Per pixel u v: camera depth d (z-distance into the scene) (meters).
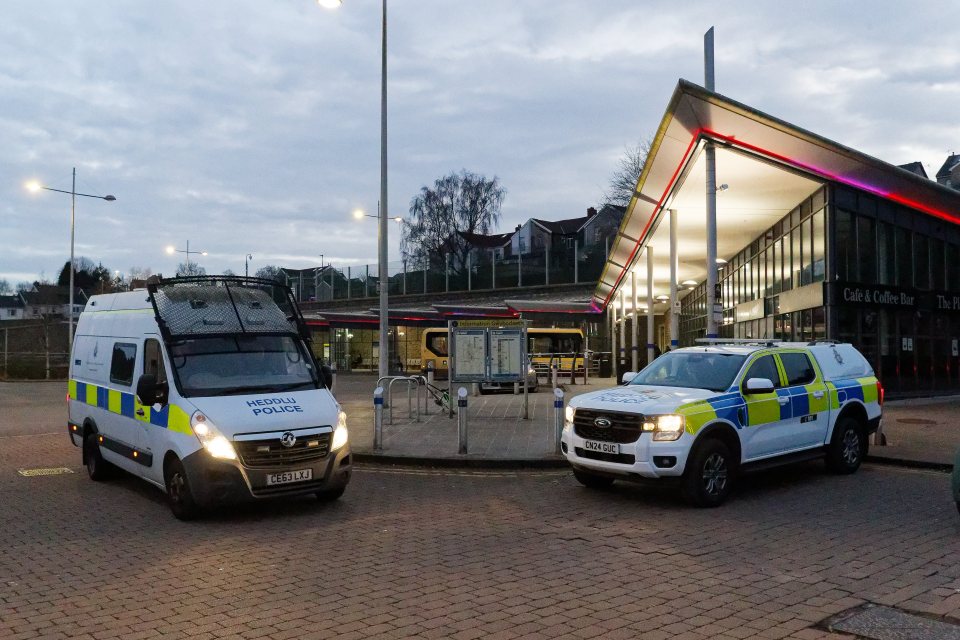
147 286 9.55
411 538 7.20
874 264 20.64
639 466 8.38
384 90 18.97
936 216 22.36
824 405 10.22
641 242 28.53
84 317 11.59
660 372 10.01
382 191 18.78
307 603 5.36
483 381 16.94
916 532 7.29
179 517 8.05
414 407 20.05
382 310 18.94
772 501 8.82
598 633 4.77
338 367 46.91
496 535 7.29
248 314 9.45
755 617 5.02
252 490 7.78
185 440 7.86
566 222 70.00
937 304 22.16
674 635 4.73
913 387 21.41
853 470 10.69
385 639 4.69
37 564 6.41
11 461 12.28
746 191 20.62
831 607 5.20
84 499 9.21
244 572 6.12
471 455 11.85
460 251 64.75
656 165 19.20
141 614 5.16
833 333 19.31
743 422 9.02
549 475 10.83
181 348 8.73
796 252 22.19
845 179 19.06
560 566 6.22
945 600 5.31
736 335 28.92
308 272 68.69
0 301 114.50
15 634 4.82
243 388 8.55
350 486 10.03
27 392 29.56
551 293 46.91
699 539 7.07
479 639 4.68
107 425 9.93
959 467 7.62
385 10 19.03
